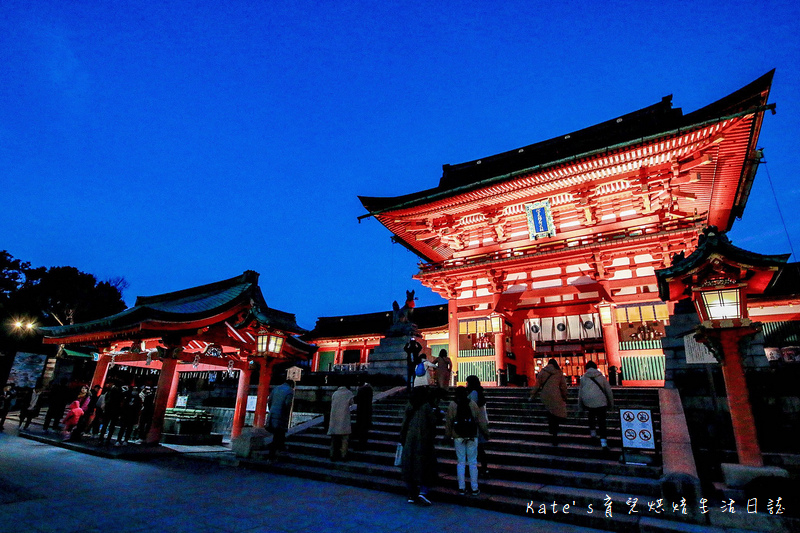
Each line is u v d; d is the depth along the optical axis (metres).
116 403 11.80
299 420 16.44
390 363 17.14
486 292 23.09
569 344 22.84
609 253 19.50
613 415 9.95
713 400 8.78
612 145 18.33
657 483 6.12
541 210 21.88
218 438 14.27
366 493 7.10
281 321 13.03
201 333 12.98
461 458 6.75
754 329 6.51
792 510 5.20
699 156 18.11
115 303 39.09
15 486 6.81
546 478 7.01
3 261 32.94
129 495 6.61
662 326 17.55
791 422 7.90
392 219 25.69
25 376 28.23
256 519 5.54
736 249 6.69
